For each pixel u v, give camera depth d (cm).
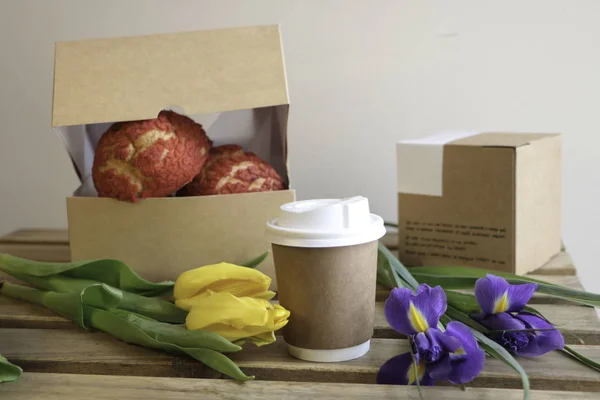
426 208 90
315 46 114
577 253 116
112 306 70
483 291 64
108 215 80
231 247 81
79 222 81
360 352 66
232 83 80
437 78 113
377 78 114
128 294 73
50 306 78
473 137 93
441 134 99
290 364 64
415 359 58
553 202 94
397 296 60
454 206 88
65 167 123
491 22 111
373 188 117
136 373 65
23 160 123
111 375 64
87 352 68
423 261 91
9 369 62
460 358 58
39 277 80
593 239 115
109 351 68
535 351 63
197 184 84
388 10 112
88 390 61
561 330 69
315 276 62
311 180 117
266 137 95
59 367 66
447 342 58
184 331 65
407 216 92
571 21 110
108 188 79
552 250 95
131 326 67
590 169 113
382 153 116
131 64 81
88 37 118
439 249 90
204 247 81
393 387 60
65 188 124
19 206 125
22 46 119
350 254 62
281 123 90
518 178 83
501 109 113
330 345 64
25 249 105
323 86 114
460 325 60
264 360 65
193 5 115
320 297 63
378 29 112
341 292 63
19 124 122
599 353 66
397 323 60
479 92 113
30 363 67
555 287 70
